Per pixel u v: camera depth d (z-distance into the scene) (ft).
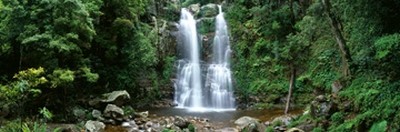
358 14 41.81
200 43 81.10
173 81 73.15
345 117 35.53
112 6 62.85
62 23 48.03
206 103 73.05
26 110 46.73
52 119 47.91
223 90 73.72
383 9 38.50
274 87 67.82
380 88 34.40
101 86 61.67
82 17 49.19
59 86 50.34
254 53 74.69
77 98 55.72
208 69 76.74
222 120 54.60
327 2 44.47
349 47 49.32
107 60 63.21
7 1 48.26
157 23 77.05
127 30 62.23
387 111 30.09
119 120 49.14
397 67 36.01
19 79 43.52
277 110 61.26
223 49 80.12
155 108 66.59
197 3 94.12
